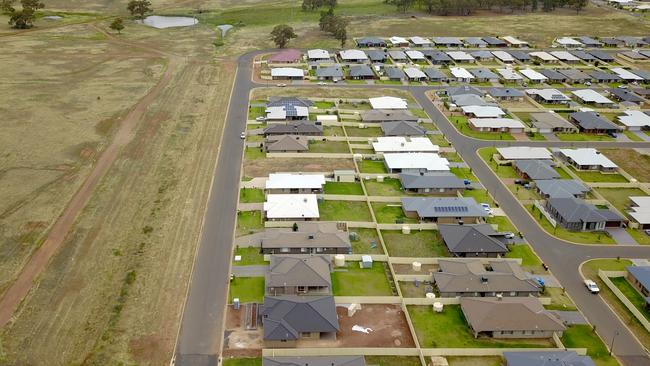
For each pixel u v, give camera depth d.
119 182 118.94
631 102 178.25
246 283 88.25
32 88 174.88
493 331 78.44
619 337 79.56
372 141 142.50
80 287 85.62
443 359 74.19
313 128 145.88
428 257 97.19
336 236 98.19
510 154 135.38
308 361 70.19
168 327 78.12
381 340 77.56
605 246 102.31
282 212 105.56
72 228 101.31
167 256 94.06
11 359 71.31
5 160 126.50
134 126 148.75
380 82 193.50
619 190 123.75
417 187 118.50
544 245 101.88
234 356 73.50
